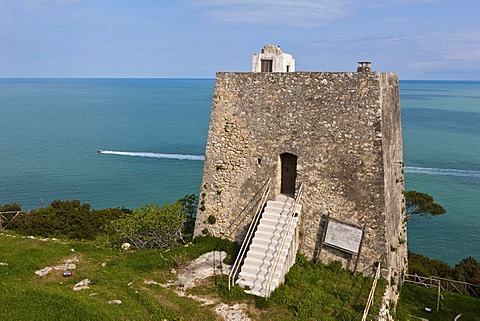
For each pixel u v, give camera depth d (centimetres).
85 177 5644
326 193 1895
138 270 1895
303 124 1941
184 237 2336
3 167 6153
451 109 16362
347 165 1850
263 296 1644
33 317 1450
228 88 2095
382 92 1834
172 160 6794
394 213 2038
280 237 1842
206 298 1666
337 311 1573
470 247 3741
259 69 2197
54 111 14950
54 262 1970
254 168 2062
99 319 1459
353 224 1830
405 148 8356
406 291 2262
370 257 1800
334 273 1839
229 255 2017
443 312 2078
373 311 1570
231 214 2130
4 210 3092
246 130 2069
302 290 1722
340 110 1859
